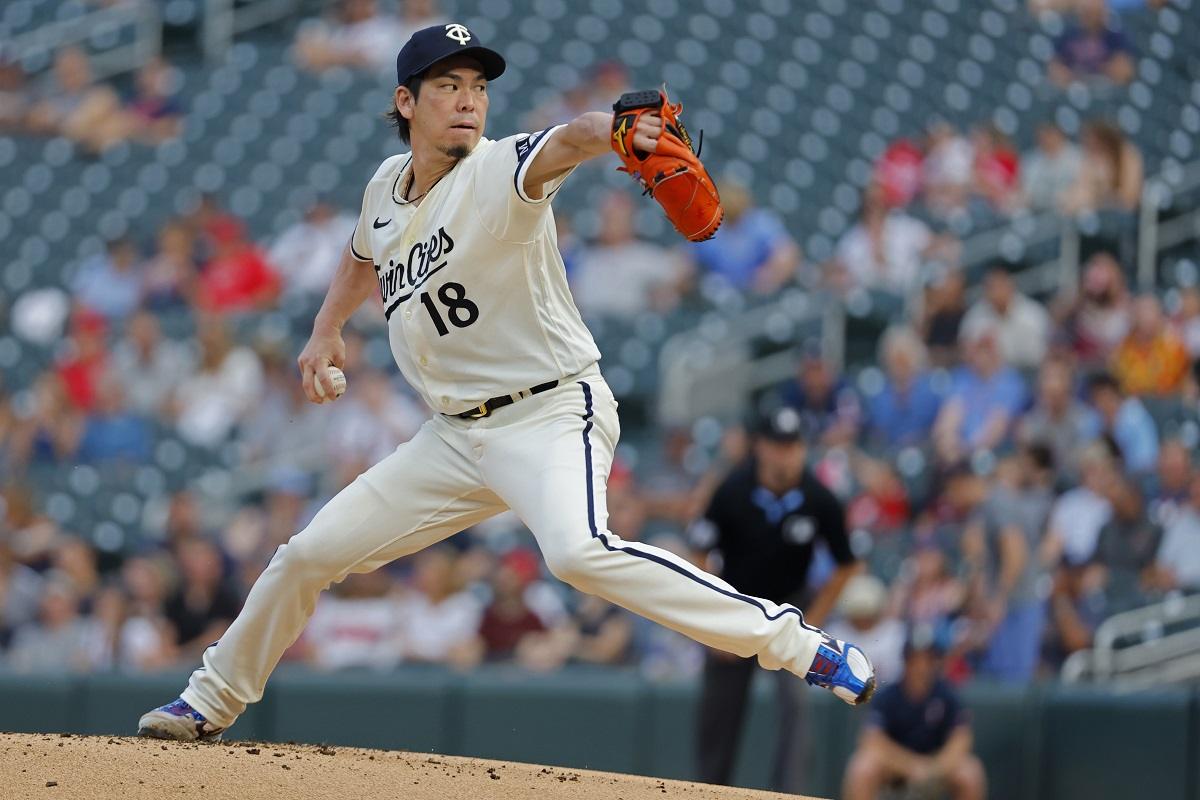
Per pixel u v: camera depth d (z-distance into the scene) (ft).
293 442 121.70
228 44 178.40
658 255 136.98
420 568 102.68
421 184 44.60
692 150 39.81
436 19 174.29
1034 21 176.04
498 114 161.89
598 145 40.27
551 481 43.21
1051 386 105.19
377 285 50.11
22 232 160.66
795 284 140.97
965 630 94.17
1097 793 88.48
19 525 109.29
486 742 91.50
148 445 126.31
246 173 162.50
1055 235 136.67
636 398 131.44
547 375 44.16
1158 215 138.21
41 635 101.86
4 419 127.03
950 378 114.11
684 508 111.24
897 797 87.20
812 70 169.37
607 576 42.34
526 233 42.47
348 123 165.58
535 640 98.43
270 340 128.26
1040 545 96.27
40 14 184.96
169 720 47.83
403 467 46.34
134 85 177.17
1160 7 177.58
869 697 43.11
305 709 91.50
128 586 100.12
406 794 41.55
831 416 112.16
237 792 40.34
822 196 154.71
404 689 91.86
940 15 175.63
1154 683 95.25
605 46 171.63
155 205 160.56
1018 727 90.33
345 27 175.01
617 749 90.94
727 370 128.57
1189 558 97.25
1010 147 151.94
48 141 169.27
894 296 131.85
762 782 90.58
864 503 108.37
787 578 78.07
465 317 43.75
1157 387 115.24
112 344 136.05
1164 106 170.30
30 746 43.11
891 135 163.12
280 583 46.78
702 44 171.42
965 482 100.37
